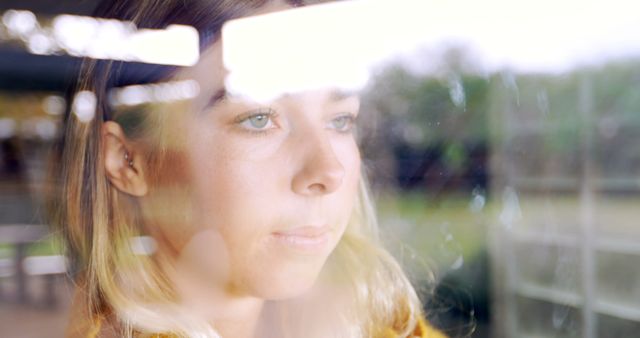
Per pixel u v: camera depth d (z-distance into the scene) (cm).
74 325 62
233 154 60
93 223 62
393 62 107
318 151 63
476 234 196
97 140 62
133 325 61
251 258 62
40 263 64
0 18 66
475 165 184
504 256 210
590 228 221
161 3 61
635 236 212
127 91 60
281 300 67
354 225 85
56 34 64
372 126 99
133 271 62
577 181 226
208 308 63
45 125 65
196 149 60
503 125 193
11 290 63
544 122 208
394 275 90
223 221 61
